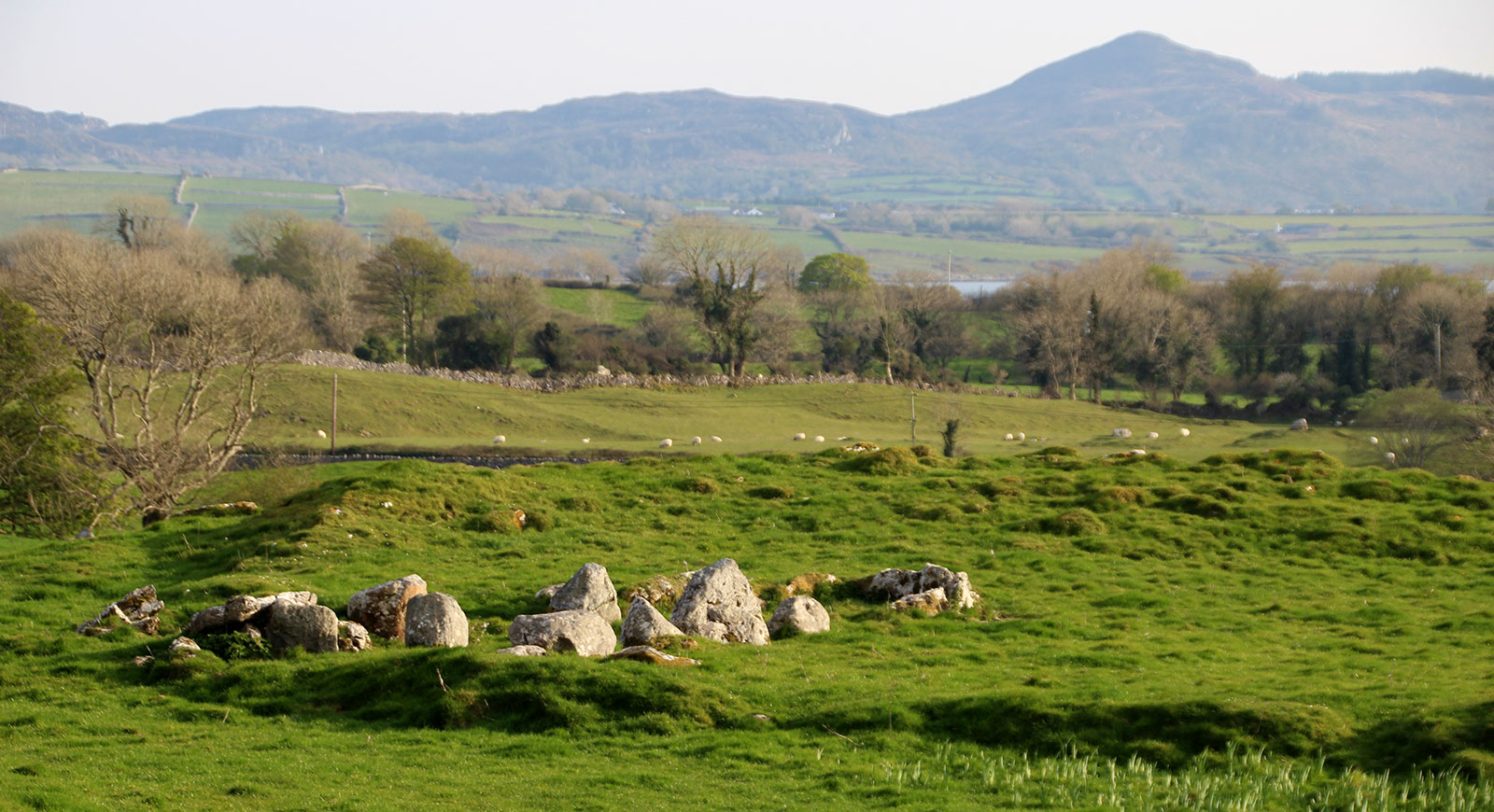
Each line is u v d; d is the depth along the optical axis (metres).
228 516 39.41
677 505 39.19
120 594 29.86
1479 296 128.12
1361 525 35.66
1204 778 16.44
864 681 21.08
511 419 96.50
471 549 33.59
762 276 140.50
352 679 21.20
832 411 107.50
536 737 18.55
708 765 17.25
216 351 59.41
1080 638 25.25
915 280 159.88
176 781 16.20
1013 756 17.75
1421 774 16.27
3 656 23.50
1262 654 23.56
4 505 51.47
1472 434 80.62
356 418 90.94
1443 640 24.59
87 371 55.69
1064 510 37.94
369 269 137.00
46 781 15.66
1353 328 133.38
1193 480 41.56
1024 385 138.00
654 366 128.75
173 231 166.25
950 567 32.12
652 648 22.30
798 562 32.34
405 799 15.52
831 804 15.50
